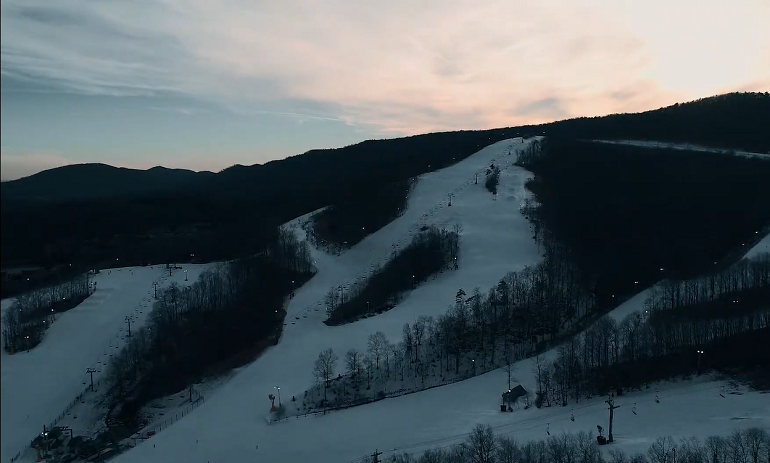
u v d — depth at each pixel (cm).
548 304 19288
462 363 17400
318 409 15862
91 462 14275
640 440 11919
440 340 17988
